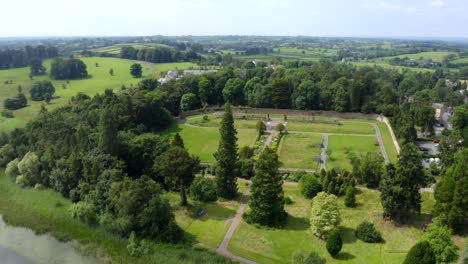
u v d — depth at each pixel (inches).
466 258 1588.3
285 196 2522.1
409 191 2027.6
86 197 2332.7
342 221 2172.7
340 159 3238.2
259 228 2117.4
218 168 2501.2
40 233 2177.7
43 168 2797.7
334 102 4909.0
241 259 1823.3
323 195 2069.4
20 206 2507.4
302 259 1651.1
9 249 2025.1
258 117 4722.0
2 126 4084.6
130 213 2053.4
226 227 2138.3
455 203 1894.7
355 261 1772.9
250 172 2874.0
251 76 6072.8
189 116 4918.8
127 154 2755.9
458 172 2058.3
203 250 1904.5
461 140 3260.3
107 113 2640.3
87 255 1951.3
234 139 2532.0
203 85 5383.9
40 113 3917.3
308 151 3459.6
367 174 2650.1
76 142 2805.1
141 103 3951.8
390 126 4128.9
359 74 5654.5
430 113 3966.5
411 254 1536.7
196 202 2459.4
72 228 2201.0
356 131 4099.4
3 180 2942.9
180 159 2267.5
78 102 4350.4
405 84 7288.4
